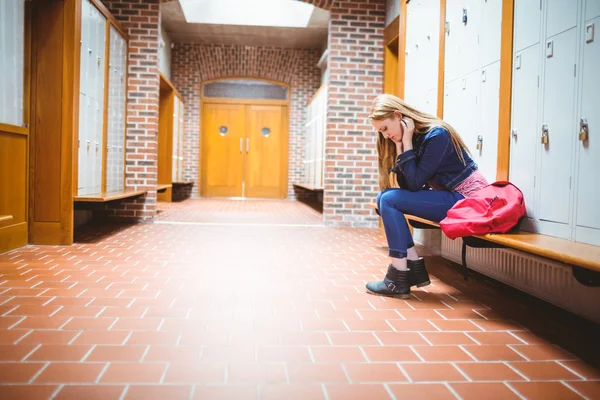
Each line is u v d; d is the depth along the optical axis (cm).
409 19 473
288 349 186
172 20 953
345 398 146
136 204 614
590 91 217
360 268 352
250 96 1194
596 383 161
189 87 1148
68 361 168
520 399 148
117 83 568
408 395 149
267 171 1205
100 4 487
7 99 375
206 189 1197
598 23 212
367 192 644
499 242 229
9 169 383
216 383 154
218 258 378
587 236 216
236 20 959
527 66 268
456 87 361
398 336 204
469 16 339
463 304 260
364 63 639
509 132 285
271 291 277
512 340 203
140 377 157
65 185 417
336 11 634
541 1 255
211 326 211
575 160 226
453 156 269
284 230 581
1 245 374
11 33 378
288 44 1123
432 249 460
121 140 591
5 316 217
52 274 305
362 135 643
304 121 1180
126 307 237
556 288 249
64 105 412
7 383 150
